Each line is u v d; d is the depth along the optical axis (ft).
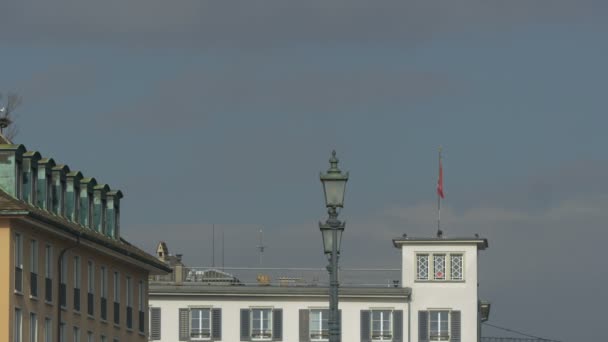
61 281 560.61
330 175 329.93
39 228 525.34
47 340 545.03
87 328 591.37
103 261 614.75
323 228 329.52
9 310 504.02
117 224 640.17
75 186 586.45
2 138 565.12
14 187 520.83
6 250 503.20
